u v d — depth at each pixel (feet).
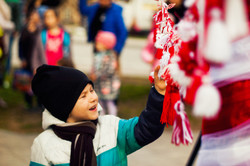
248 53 3.94
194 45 3.67
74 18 85.76
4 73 28.22
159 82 5.78
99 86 17.95
